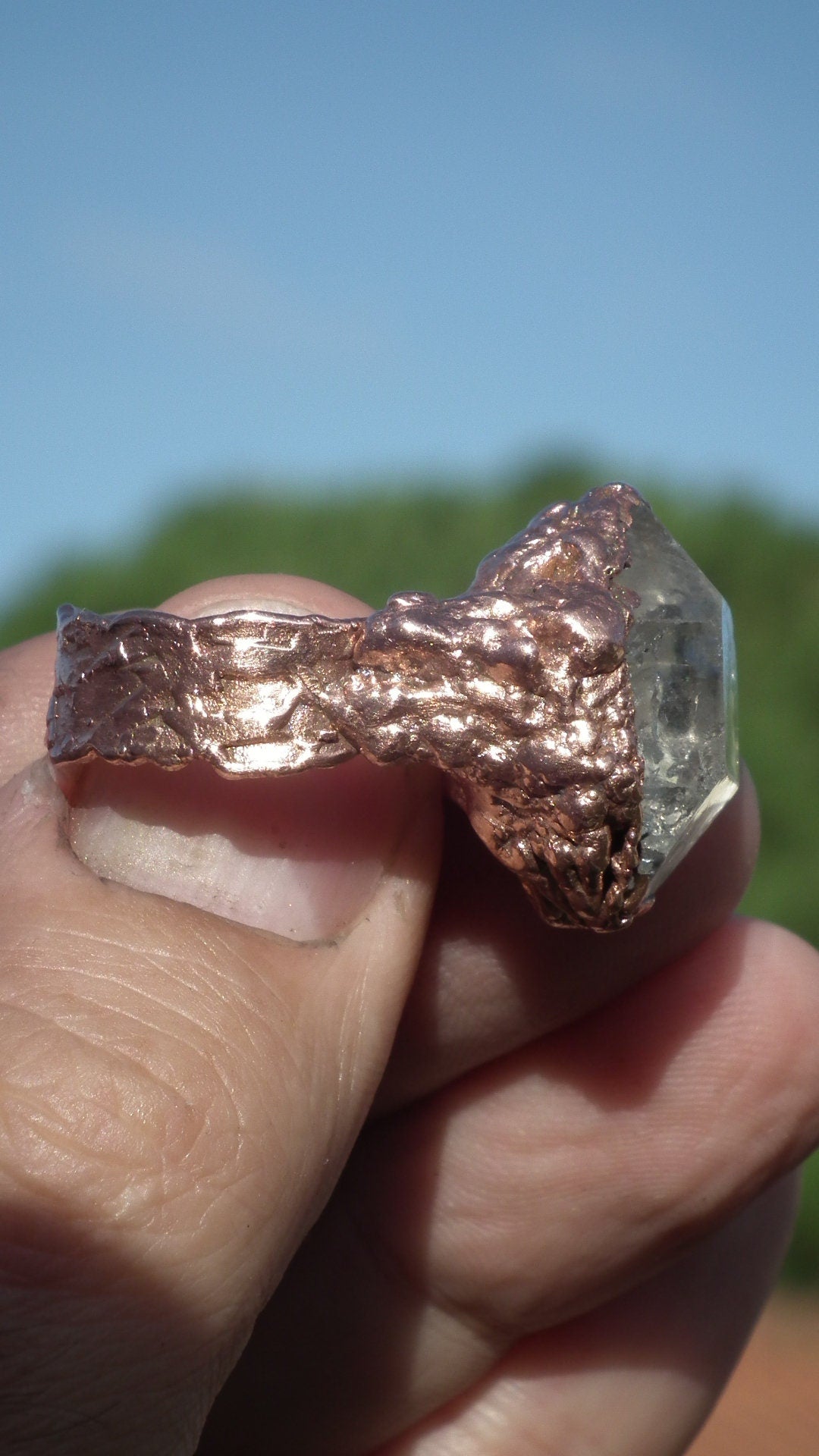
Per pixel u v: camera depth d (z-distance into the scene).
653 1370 0.16
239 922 0.12
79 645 0.12
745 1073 0.15
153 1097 0.11
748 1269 0.16
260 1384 0.16
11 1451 0.11
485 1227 0.15
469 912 0.14
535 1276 0.15
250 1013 0.12
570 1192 0.15
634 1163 0.15
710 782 0.13
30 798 0.13
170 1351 0.11
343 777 0.13
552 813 0.12
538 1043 0.15
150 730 0.12
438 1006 0.15
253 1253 0.12
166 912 0.12
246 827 0.13
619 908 0.13
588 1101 0.15
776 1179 0.15
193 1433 0.12
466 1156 0.15
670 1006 0.15
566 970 0.15
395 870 0.13
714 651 0.13
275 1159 0.12
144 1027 0.12
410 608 0.12
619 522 0.13
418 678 0.12
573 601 0.12
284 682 0.12
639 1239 0.15
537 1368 0.16
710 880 0.15
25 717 0.14
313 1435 0.16
